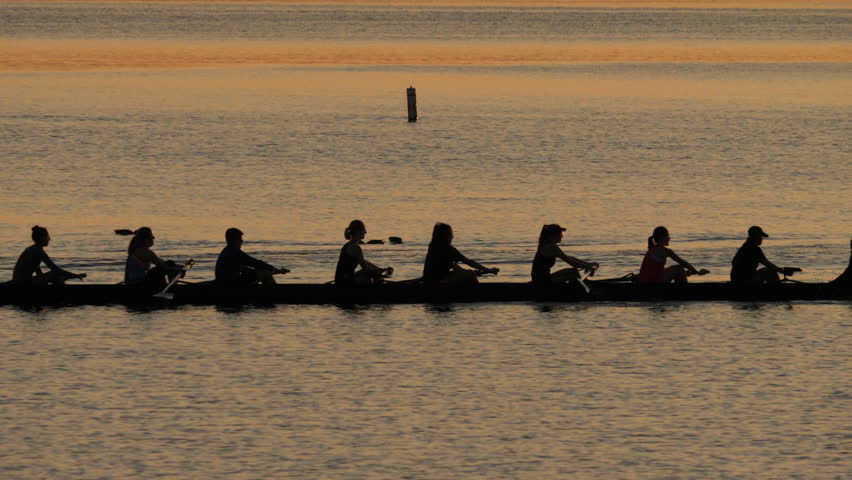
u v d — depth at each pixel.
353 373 67.88
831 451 54.34
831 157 197.00
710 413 60.16
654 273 89.44
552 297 88.69
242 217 140.50
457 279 89.25
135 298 87.62
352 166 187.50
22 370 68.19
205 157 195.75
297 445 55.31
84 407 61.06
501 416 59.75
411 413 60.34
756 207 148.62
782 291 88.81
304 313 84.69
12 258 115.81
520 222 138.25
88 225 133.88
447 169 184.88
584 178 175.12
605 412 60.41
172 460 53.12
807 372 68.00
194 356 71.69
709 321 81.69
